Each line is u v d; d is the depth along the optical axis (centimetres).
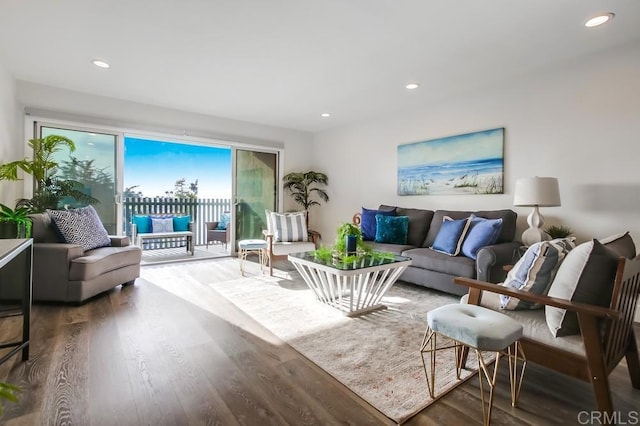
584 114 288
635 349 161
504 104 344
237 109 458
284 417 141
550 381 171
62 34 253
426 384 168
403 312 275
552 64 302
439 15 222
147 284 354
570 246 171
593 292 142
